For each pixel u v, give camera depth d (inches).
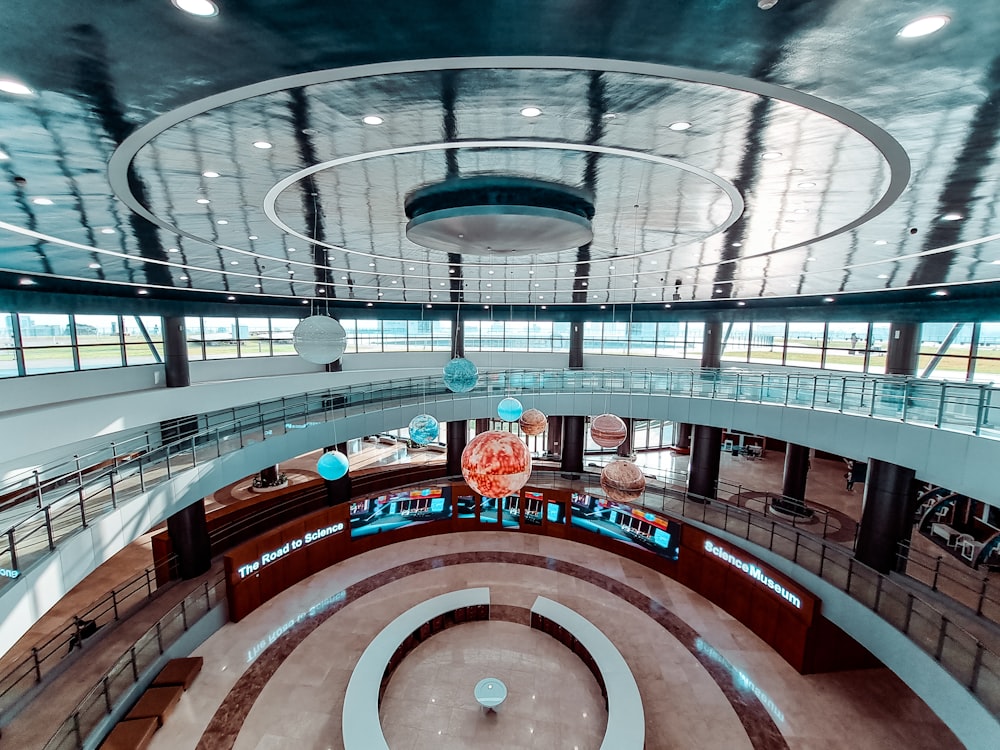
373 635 432.8
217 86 105.6
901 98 111.5
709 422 569.3
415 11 78.3
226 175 173.3
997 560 465.1
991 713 253.6
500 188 201.8
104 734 313.6
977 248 271.1
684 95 114.3
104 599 403.9
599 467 797.9
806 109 120.2
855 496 692.7
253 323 771.4
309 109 120.6
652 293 590.2
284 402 690.2
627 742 293.9
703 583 495.8
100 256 312.2
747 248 311.3
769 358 863.7
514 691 371.6
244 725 335.9
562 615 426.3
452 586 510.3
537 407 666.8
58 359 510.3
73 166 154.6
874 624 340.5
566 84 109.0
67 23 79.5
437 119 129.4
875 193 188.9
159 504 366.6
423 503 610.5
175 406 570.6
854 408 434.3
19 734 304.3
